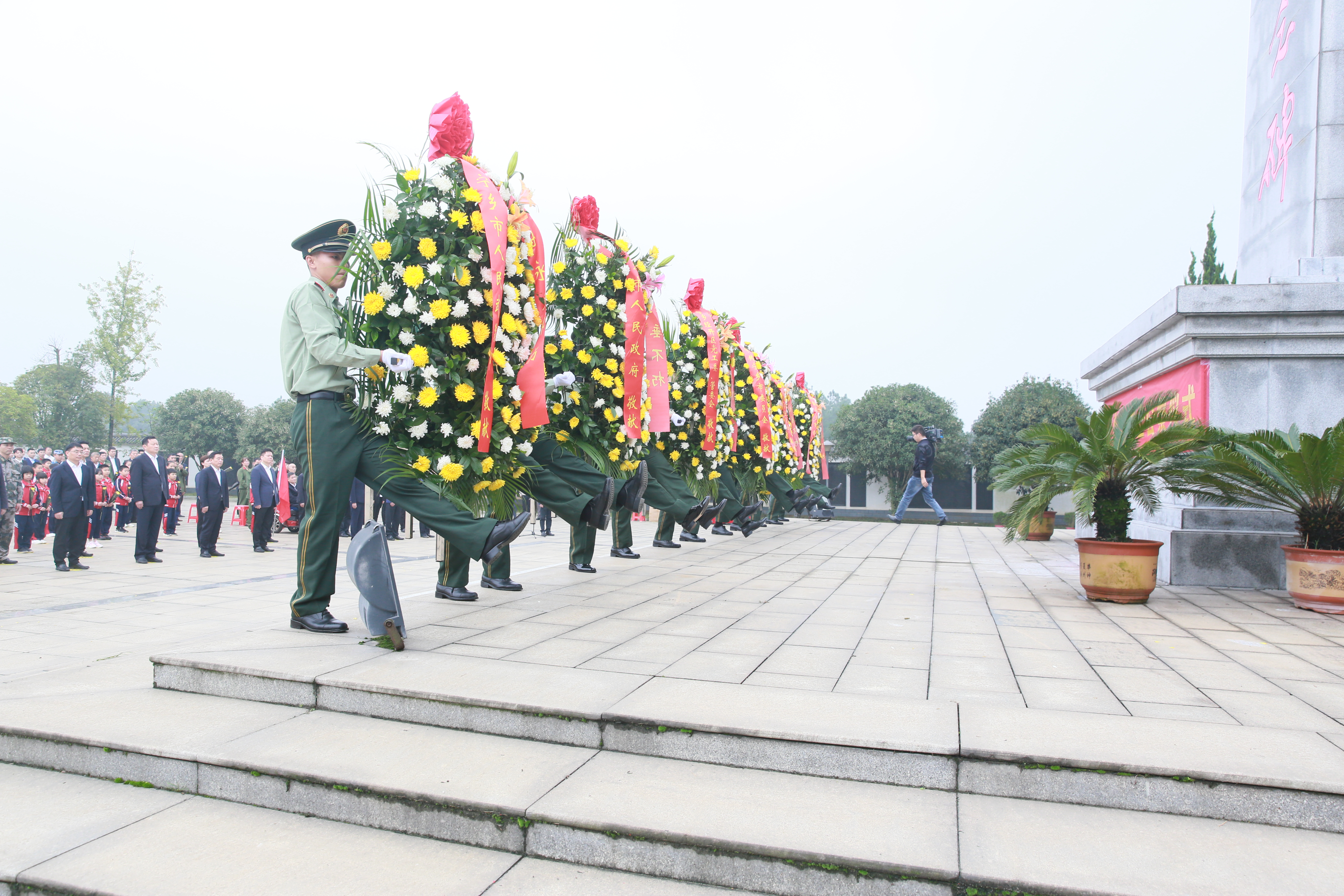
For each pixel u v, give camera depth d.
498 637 4.45
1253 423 6.60
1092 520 6.13
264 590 7.83
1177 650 4.24
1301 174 7.81
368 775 2.86
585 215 6.95
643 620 5.01
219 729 3.31
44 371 44.62
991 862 2.29
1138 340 7.92
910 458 31.55
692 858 2.44
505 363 4.83
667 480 8.13
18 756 3.34
